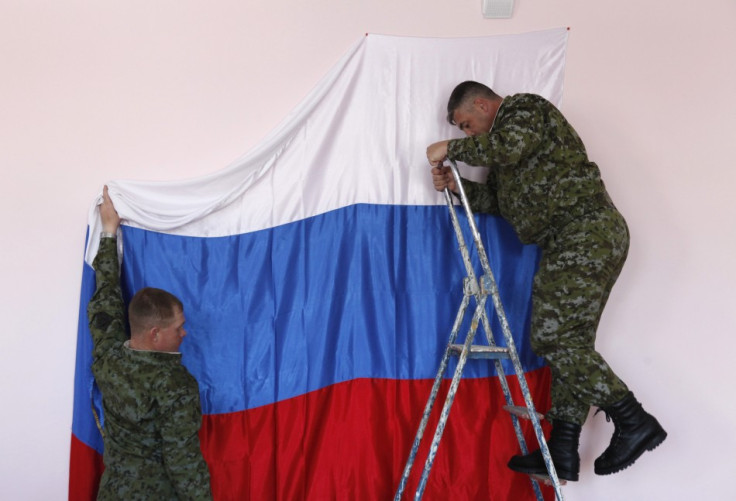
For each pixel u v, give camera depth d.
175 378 1.88
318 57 2.43
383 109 2.41
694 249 2.57
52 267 2.31
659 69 2.57
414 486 2.33
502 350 2.12
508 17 2.50
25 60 2.31
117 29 2.34
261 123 2.40
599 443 2.53
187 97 2.37
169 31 2.37
